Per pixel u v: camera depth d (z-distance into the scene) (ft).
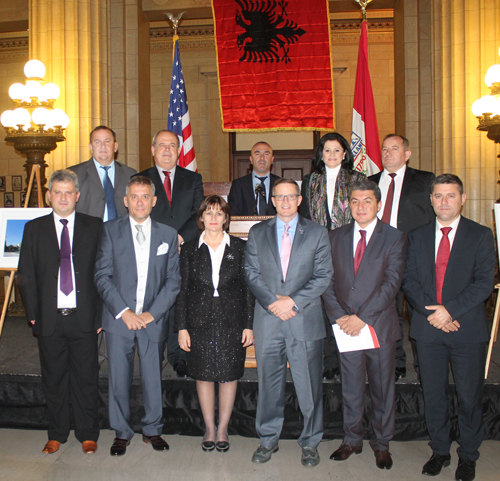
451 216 7.50
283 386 8.01
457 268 7.52
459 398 7.53
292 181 7.79
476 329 7.39
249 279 7.84
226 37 16.99
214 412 9.12
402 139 9.75
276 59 16.83
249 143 24.76
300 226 7.89
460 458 7.52
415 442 8.86
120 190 10.47
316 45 16.67
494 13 14.34
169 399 9.22
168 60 24.57
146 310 8.21
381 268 7.64
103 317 8.24
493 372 9.46
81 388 8.25
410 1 16.43
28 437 9.09
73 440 8.78
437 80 15.29
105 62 16.33
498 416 8.77
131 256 8.18
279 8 16.72
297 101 16.80
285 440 8.93
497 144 14.32
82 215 8.45
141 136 17.53
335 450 8.36
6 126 13.62
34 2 15.85
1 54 25.49
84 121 15.64
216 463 7.96
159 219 10.07
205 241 8.29
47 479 7.50
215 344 7.94
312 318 7.71
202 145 24.67
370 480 7.40
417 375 9.19
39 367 10.09
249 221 10.11
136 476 7.57
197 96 24.62
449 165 14.97
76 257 8.12
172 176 10.52
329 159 9.36
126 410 8.21
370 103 15.81
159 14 17.99
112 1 16.83
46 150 14.08
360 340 7.55
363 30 16.21
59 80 15.60
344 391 7.93
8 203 25.63
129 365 8.19
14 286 15.83
